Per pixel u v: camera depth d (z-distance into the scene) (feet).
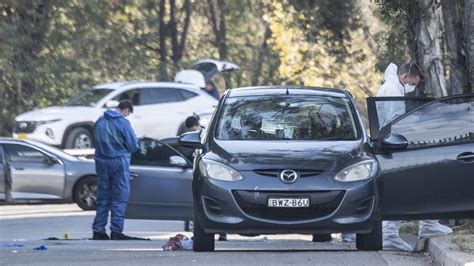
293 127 118.42
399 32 246.68
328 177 108.37
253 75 414.41
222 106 122.93
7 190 224.33
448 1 145.28
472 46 130.82
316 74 314.35
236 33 415.44
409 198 117.39
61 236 172.76
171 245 126.93
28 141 227.81
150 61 376.27
